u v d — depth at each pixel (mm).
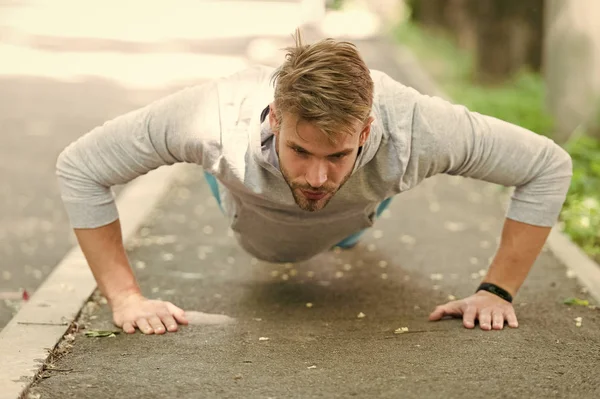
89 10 25344
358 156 3701
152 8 26531
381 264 5562
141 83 13477
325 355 3873
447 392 3430
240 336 4168
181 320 4336
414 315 4562
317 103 3262
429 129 3871
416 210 6996
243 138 3887
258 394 3439
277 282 5207
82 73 14445
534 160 4105
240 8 26859
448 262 5613
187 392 3479
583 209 6348
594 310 4562
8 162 8609
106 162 4086
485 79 13305
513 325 4230
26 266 5852
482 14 13242
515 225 4305
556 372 3650
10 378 3611
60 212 7098
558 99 9375
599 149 7652
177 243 6020
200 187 7691
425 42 18453
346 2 23938
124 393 3490
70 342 4125
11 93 12516
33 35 19312
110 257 4340
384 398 3375
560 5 9273
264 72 4043
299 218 4312
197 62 15703
